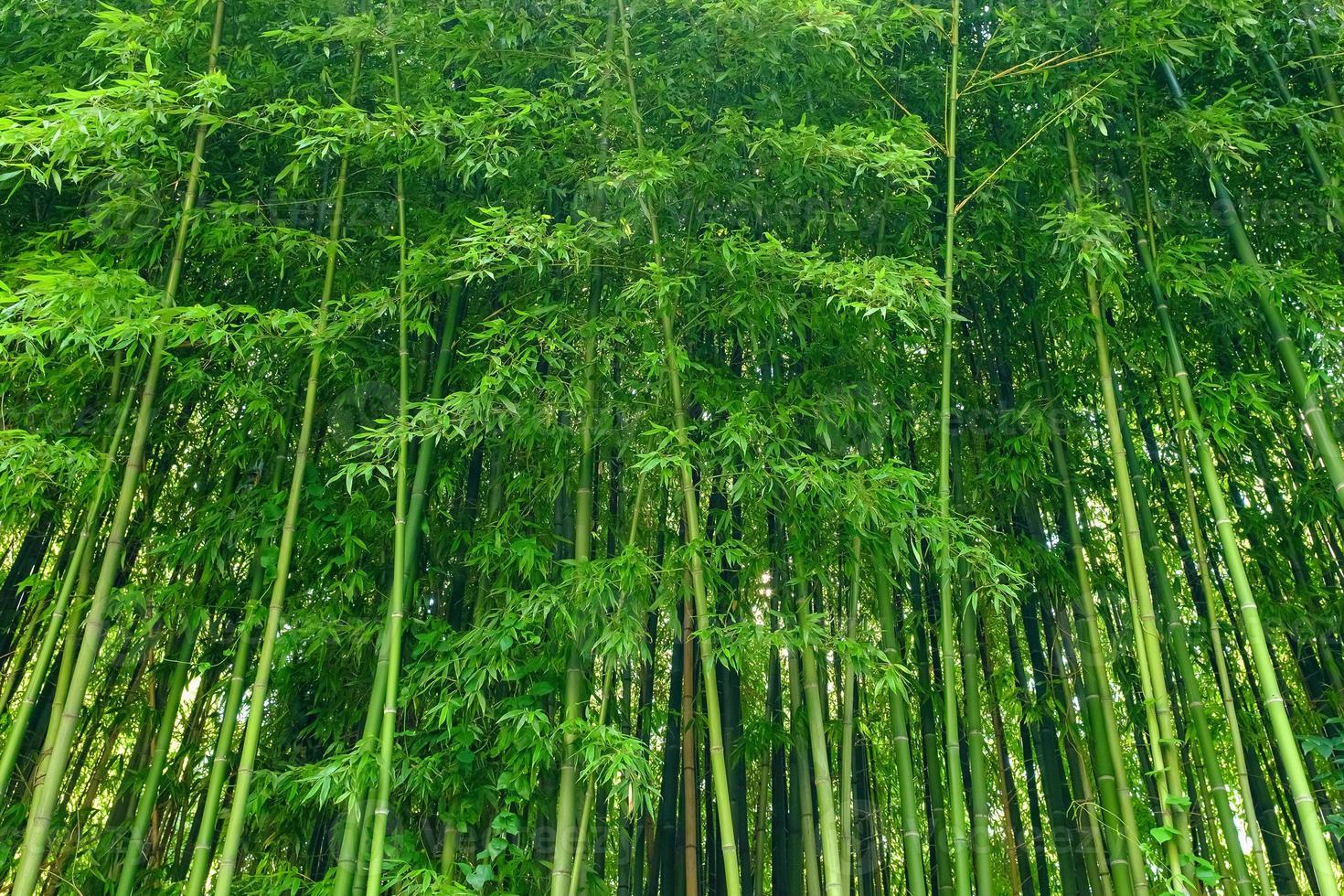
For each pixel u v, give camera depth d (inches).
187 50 135.0
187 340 122.3
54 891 115.0
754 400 120.7
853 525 114.3
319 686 128.0
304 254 137.2
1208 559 147.9
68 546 130.2
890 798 147.0
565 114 133.9
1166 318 127.4
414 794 116.7
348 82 142.8
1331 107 138.3
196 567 129.4
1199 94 146.6
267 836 122.0
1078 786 128.4
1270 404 138.9
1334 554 144.5
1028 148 140.2
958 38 149.9
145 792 111.9
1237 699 143.1
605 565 110.6
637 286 115.4
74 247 140.9
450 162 130.6
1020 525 141.9
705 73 141.0
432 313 143.2
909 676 134.5
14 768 105.4
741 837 132.2
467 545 132.2
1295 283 125.7
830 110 149.7
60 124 106.2
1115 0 132.8
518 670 111.4
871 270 115.4
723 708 137.8
